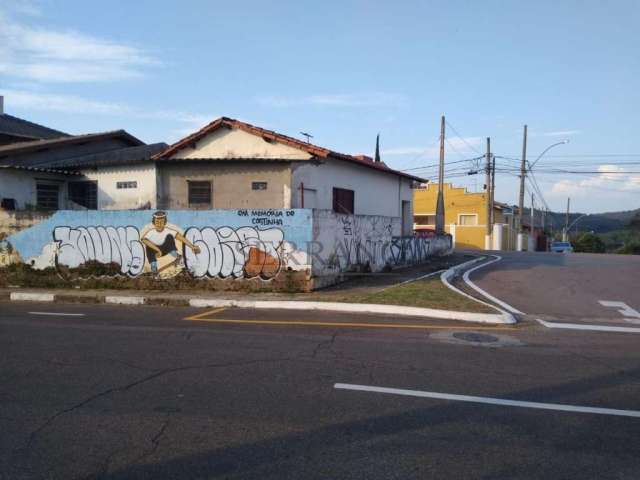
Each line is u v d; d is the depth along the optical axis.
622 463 4.27
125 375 6.57
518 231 50.38
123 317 11.01
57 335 9.00
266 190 17.83
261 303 12.37
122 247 15.38
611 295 13.67
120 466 4.16
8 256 16.25
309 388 6.09
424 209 53.22
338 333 9.27
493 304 12.36
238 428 4.91
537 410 5.46
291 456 4.34
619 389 6.20
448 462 4.25
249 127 18.98
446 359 7.48
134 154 20.81
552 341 8.91
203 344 8.30
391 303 11.73
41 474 4.03
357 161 21.73
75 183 19.98
